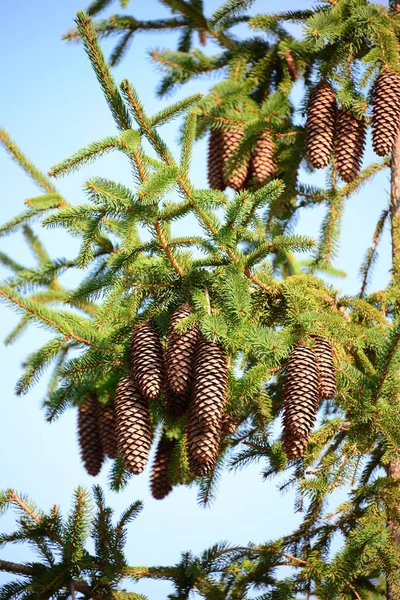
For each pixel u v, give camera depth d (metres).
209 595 8.81
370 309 9.41
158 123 8.41
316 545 9.63
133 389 8.16
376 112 10.45
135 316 8.33
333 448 9.85
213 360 7.70
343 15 10.94
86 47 8.33
